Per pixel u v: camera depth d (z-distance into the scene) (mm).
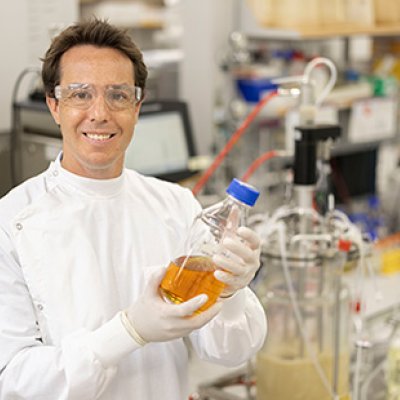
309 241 1881
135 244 1457
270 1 3076
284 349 1957
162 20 3773
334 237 1890
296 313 1892
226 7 3242
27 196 1442
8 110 2518
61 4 2641
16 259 1386
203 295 1236
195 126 3354
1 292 1366
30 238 1380
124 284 1436
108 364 1290
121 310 1414
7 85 2504
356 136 3510
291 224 1938
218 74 3281
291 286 1881
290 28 3020
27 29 2541
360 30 3137
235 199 1261
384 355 2307
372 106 3525
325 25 3078
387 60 3818
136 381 1429
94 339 1290
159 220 1499
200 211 1533
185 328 1252
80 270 1390
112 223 1450
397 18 3344
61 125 1383
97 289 1388
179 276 1255
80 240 1403
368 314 2570
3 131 2482
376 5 3299
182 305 1229
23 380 1308
